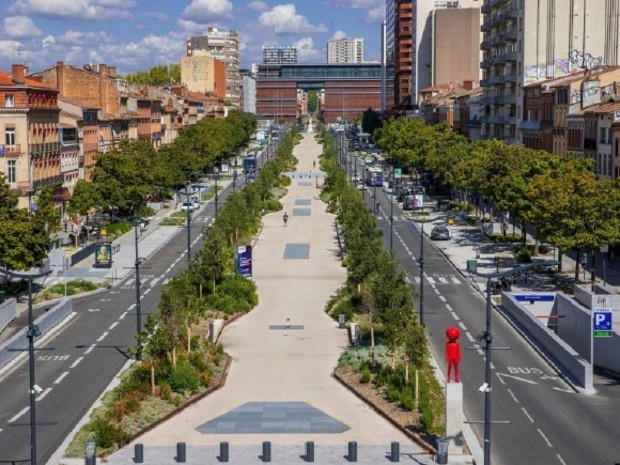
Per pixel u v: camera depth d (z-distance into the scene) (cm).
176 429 5762
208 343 7556
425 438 5484
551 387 6650
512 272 5103
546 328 7712
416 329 6225
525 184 12331
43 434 5656
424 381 6481
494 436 5594
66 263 10806
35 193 13512
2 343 7688
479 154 15062
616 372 7056
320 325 8575
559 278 10581
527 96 17638
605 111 12706
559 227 9806
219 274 9425
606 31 17638
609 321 7100
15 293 9906
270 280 10869
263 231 15012
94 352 7644
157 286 10581
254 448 5381
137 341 7362
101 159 14638
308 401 6319
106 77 19550
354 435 5631
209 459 5188
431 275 11188
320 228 15375
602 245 9631
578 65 17638
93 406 6100
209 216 16738
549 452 5322
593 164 13100
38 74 19312
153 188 15938
